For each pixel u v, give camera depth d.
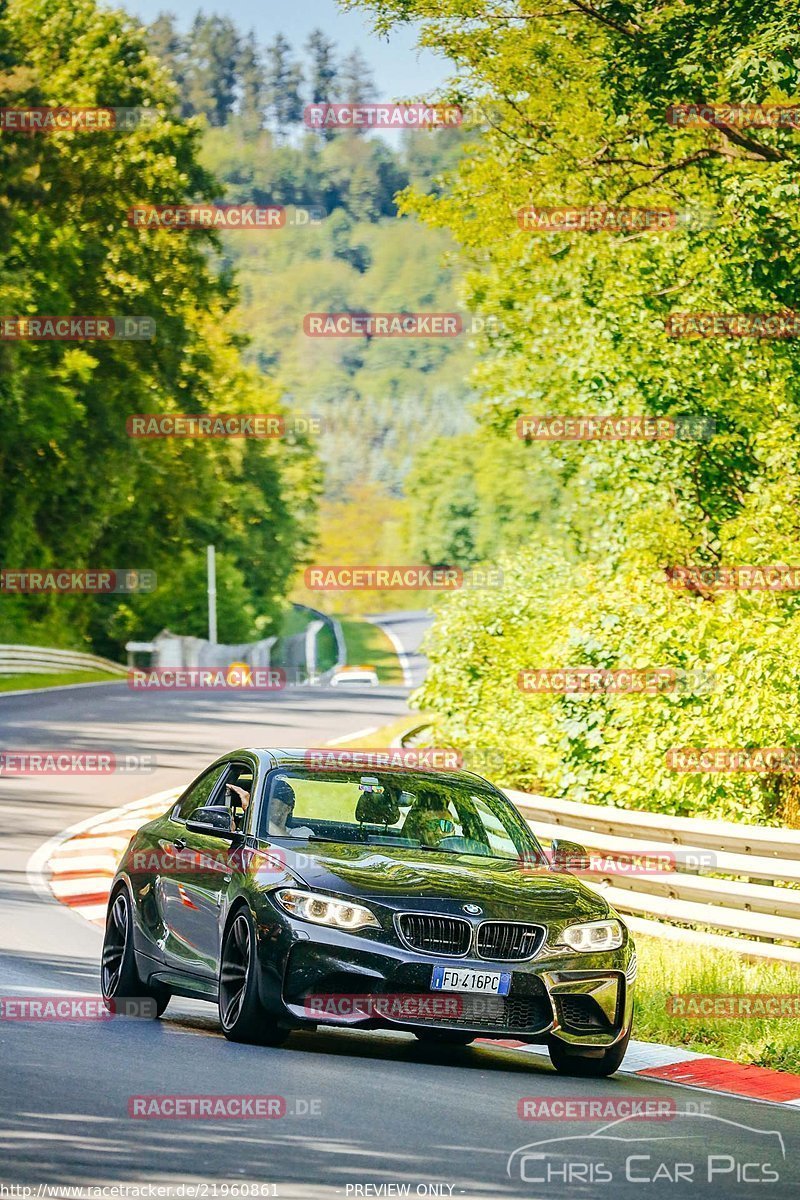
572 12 56.12
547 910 21.16
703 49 49.03
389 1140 15.83
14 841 46.91
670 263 51.59
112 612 185.12
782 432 45.50
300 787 22.97
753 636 38.59
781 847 30.17
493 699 51.00
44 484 153.25
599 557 55.22
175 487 171.25
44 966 28.05
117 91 158.12
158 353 156.75
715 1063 22.81
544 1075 21.16
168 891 23.31
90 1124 15.68
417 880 20.97
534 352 61.09
